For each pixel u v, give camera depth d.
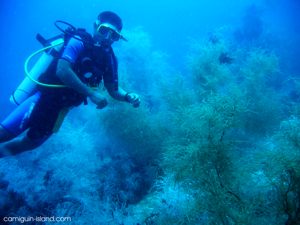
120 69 6.14
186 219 2.83
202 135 2.63
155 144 5.32
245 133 5.02
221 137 2.66
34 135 3.19
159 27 37.50
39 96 2.98
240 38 14.95
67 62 2.66
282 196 2.30
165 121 5.42
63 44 2.91
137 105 3.48
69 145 5.97
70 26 2.97
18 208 4.39
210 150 2.55
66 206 4.31
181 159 2.66
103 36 2.97
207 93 5.21
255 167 2.68
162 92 5.44
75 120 8.25
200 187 2.59
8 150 3.26
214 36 6.38
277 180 2.43
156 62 8.18
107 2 65.62
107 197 4.30
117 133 5.52
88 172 5.19
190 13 44.97
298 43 17.00
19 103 3.06
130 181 4.90
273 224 2.37
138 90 7.38
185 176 2.62
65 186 4.75
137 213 4.00
